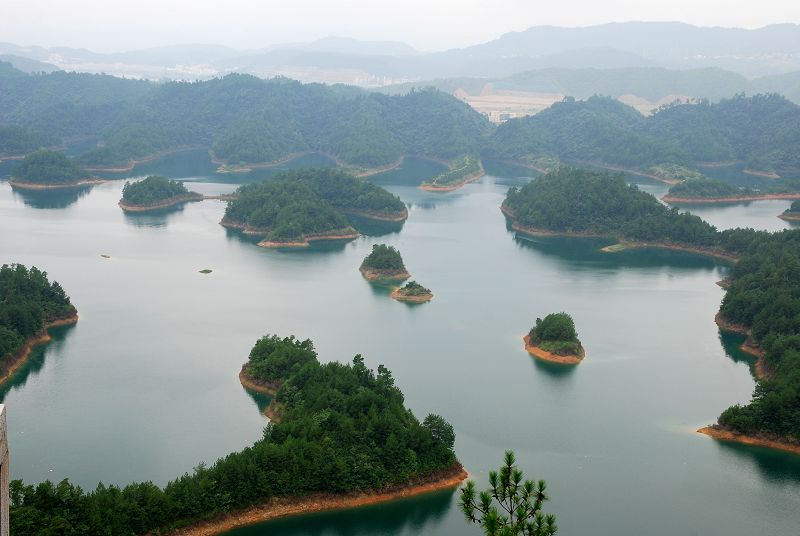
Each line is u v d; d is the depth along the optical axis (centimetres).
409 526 13825
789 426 17050
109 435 16388
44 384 19000
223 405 17950
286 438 14988
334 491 14262
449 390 19488
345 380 17138
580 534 13588
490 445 16700
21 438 16175
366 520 13950
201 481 13412
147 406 17825
